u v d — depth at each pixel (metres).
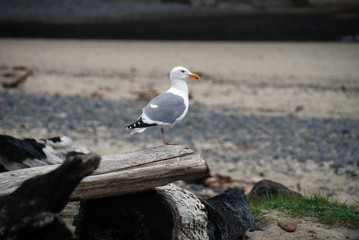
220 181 10.57
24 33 51.16
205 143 14.50
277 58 36.00
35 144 7.21
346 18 64.56
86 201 5.14
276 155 13.25
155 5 79.69
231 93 23.89
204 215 5.12
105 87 23.89
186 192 5.44
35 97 20.28
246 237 5.79
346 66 32.38
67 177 3.98
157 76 28.11
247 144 14.52
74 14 68.69
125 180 4.75
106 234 4.96
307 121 18.27
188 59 35.12
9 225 3.73
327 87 25.53
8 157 6.60
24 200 3.90
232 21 63.59
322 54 38.00
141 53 37.97
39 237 3.81
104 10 73.00
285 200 7.17
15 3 75.75
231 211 5.90
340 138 15.67
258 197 7.84
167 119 6.05
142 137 14.76
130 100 20.75
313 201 6.96
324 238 5.62
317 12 71.00
